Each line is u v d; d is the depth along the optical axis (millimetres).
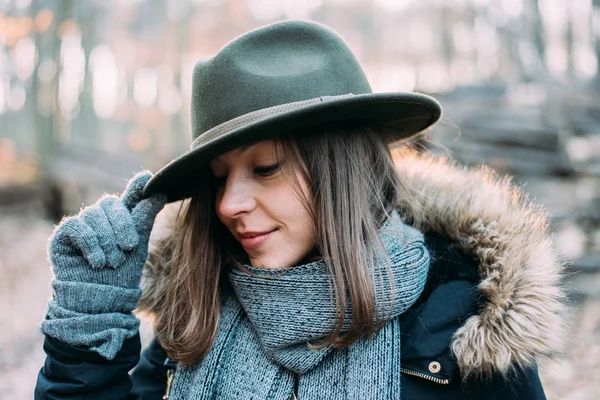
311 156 1105
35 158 14523
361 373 1072
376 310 1066
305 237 1121
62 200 11422
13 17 16609
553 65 22453
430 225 1286
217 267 1249
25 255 7754
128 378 1198
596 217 5570
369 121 1221
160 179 1142
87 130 21453
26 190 12562
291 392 1141
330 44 1119
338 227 1100
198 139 1105
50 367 1117
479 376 1098
